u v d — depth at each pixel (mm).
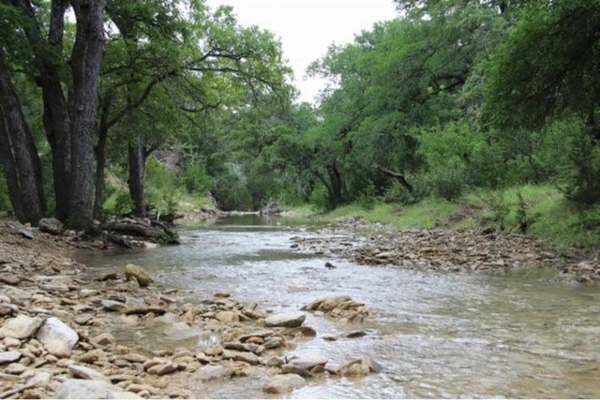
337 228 24297
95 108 14781
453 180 22438
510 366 4184
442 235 15695
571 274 8969
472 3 25156
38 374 3529
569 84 12656
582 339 5008
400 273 9578
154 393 3438
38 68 14859
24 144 14688
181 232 22078
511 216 15742
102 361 4094
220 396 3486
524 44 12102
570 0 10562
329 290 7805
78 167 14414
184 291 7641
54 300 6285
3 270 8430
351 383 3764
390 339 5004
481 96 23516
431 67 28734
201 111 23312
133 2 17359
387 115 30578
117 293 7090
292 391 3588
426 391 3611
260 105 22438
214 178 60875
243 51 19141
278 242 16672
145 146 26094
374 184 36344
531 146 19750
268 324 5516
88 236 14133
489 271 9773
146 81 19906
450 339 5016
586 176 13078
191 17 18703
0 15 13320
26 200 14656
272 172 56031
